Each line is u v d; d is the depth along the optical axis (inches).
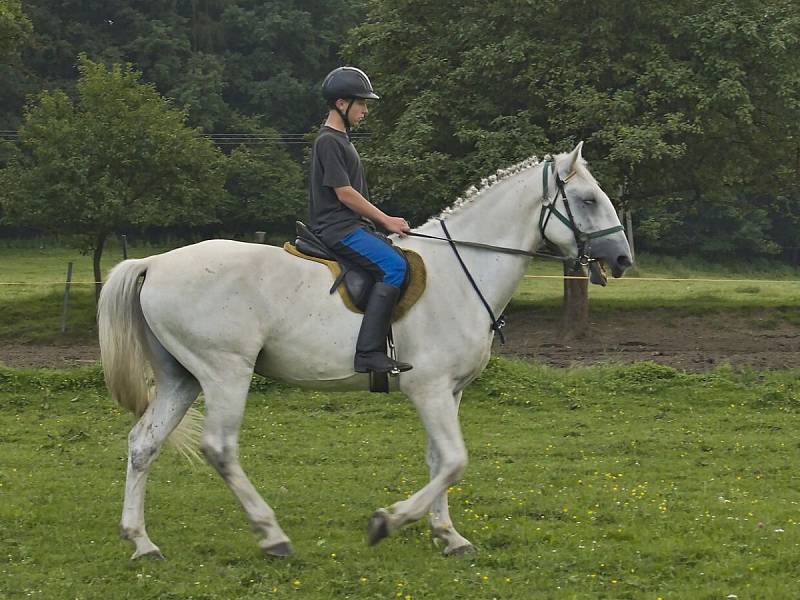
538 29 757.3
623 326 794.2
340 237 235.0
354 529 265.7
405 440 385.4
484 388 467.8
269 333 233.6
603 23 716.7
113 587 215.6
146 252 1742.1
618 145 665.0
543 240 250.1
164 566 229.3
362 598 210.8
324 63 2069.4
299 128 2012.8
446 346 235.8
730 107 712.4
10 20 880.9
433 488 230.1
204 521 271.1
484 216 247.0
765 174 853.2
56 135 810.2
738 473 331.6
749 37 697.0
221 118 1861.5
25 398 453.4
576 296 744.3
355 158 240.7
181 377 241.9
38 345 711.1
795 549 242.5
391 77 799.1
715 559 237.0
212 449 232.2
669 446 370.9
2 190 836.6
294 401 455.5
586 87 697.6
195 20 2033.7
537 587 218.1
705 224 2039.9
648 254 2030.0
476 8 781.3
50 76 1931.6
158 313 232.4
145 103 855.7
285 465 343.3
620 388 475.5
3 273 1326.3
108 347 234.1
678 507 285.6
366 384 237.1
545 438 386.6
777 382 482.9
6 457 349.1
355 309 233.9
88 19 1988.2
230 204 1781.5
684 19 721.6
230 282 231.5
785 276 1932.8
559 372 502.9
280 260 236.2
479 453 360.5
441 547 246.4
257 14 2041.1
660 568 229.9
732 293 1007.6
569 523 269.3
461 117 751.7
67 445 373.1
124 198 825.5
